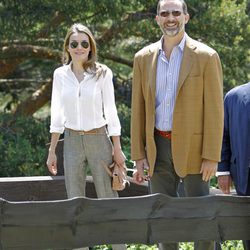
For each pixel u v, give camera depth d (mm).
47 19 14281
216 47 14859
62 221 5219
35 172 13359
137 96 6383
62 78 6820
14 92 19875
